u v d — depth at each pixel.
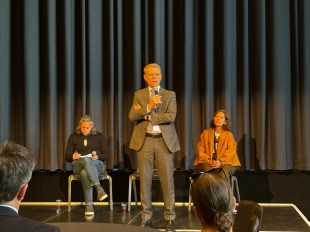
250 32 5.15
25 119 5.21
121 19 5.20
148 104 3.79
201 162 4.77
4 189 1.42
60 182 5.31
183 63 5.10
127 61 5.22
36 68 5.21
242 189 5.16
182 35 5.13
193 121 5.19
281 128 5.02
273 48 5.05
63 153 5.23
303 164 5.02
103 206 5.11
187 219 4.41
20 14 5.29
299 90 5.08
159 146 3.88
